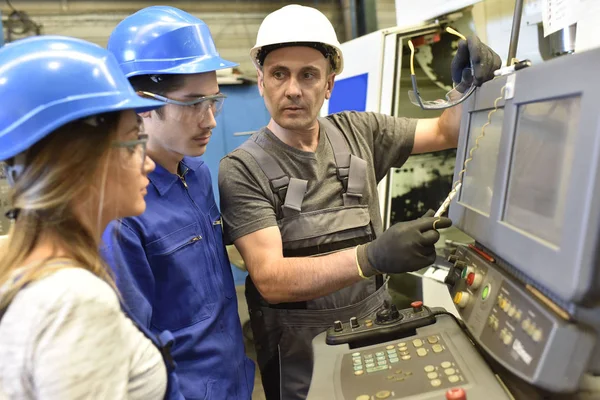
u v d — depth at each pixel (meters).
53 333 0.51
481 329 0.71
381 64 1.70
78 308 0.53
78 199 0.59
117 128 0.61
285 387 1.21
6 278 0.56
